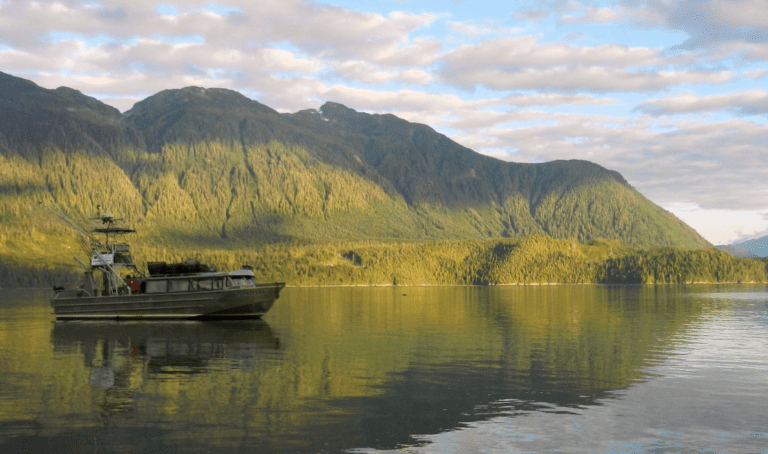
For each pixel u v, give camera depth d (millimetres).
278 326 80000
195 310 86562
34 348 56562
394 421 30516
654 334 69750
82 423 29969
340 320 91312
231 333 70312
